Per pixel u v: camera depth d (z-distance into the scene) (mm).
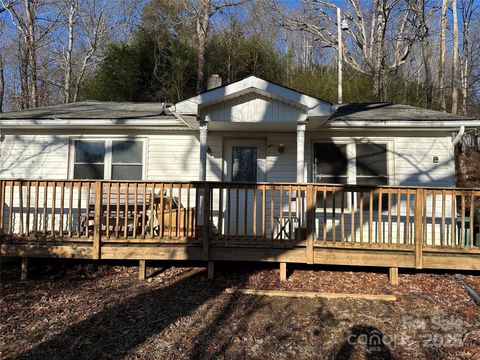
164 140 8781
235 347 4223
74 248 6441
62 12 25094
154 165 8727
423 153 8281
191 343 4281
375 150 8430
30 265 7117
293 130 8414
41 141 8750
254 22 24828
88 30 26453
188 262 7367
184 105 7191
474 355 4137
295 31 26297
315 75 22391
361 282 6352
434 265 6195
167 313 5059
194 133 8766
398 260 6223
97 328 4594
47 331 4500
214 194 8461
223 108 7434
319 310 5234
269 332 4590
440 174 8203
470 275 6605
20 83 26984
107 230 6508
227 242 6391
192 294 5781
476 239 7344
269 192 8508
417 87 22312
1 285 6160
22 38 24281
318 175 8516
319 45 26281
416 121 7875
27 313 5012
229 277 6574
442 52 20188
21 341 4262
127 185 6504
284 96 7137
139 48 20922
